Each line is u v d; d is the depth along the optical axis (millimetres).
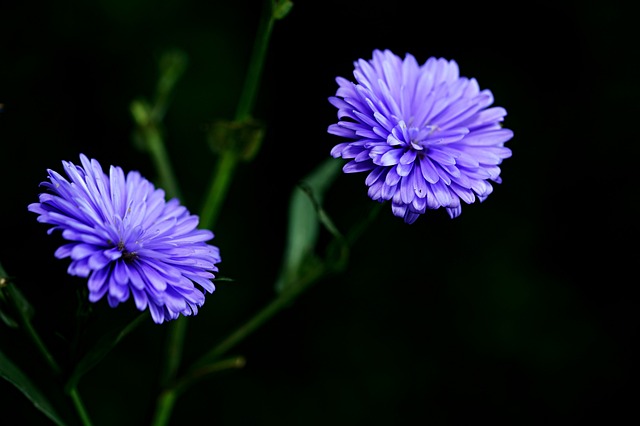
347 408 483
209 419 482
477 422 479
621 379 476
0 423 454
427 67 326
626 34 482
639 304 478
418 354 485
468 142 320
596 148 485
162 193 317
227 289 488
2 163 481
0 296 326
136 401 472
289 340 491
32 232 474
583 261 485
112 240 300
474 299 483
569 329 479
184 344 480
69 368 331
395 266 490
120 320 471
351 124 311
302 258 370
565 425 476
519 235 488
